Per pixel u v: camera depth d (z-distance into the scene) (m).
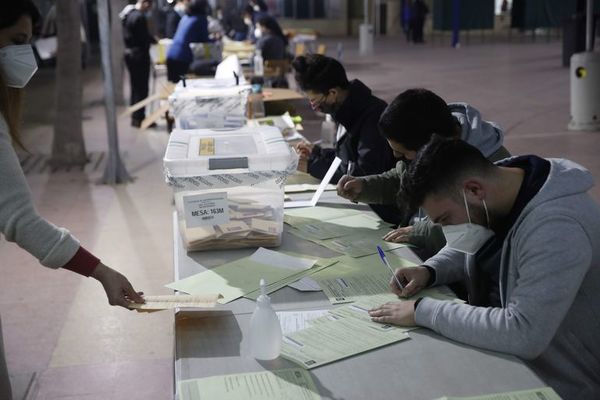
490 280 2.16
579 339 1.86
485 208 1.80
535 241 1.73
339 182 2.94
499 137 2.56
